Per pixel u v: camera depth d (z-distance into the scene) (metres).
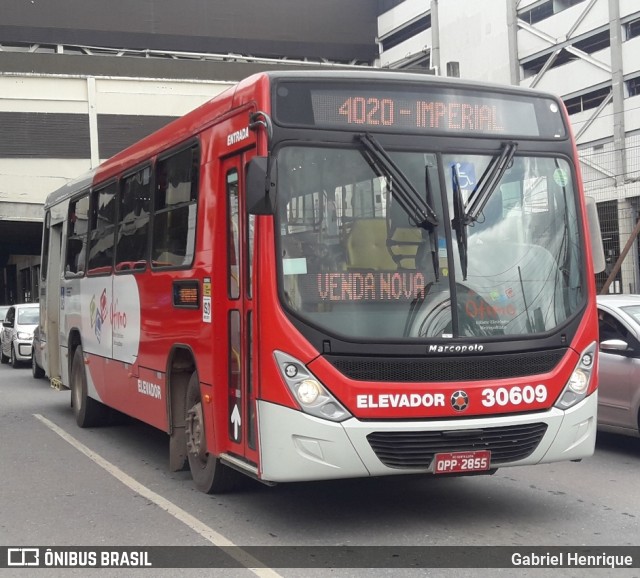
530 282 6.11
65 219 12.30
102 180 10.27
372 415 5.53
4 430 11.08
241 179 6.14
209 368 6.59
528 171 6.33
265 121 5.71
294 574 5.04
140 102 39.72
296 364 5.53
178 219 7.52
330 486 7.43
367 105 5.98
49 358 13.11
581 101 39.22
